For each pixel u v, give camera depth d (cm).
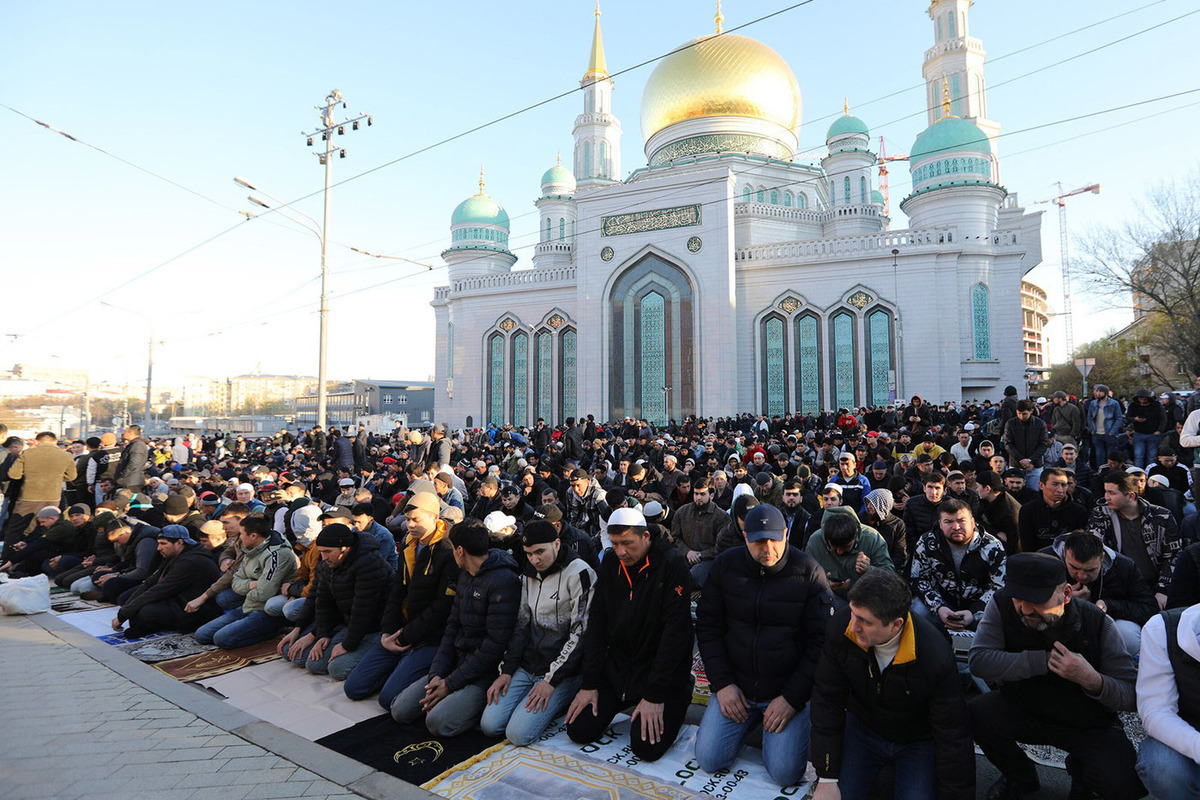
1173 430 1073
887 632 317
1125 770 333
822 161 3616
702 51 3519
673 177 2897
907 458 1058
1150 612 462
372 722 476
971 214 2848
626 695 446
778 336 2830
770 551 405
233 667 588
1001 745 365
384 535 666
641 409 2911
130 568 851
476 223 3900
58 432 5450
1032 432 987
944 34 3675
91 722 472
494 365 3372
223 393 10975
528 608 487
